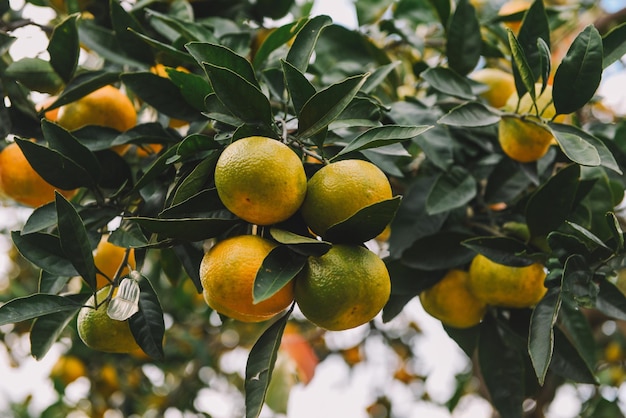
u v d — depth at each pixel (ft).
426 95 3.17
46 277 2.55
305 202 2.12
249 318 2.27
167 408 4.78
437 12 3.22
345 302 2.07
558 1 4.37
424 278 2.77
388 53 3.49
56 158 2.39
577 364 2.68
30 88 2.69
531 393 3.06
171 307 4.67
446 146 2.83
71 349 4.31
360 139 2.19
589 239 2.46
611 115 4.30
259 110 2.18
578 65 2.36
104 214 2.52
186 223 2.11
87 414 4.59
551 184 2.53
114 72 2.59
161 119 2.78
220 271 2.10
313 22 2.41
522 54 2.36
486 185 2.91
